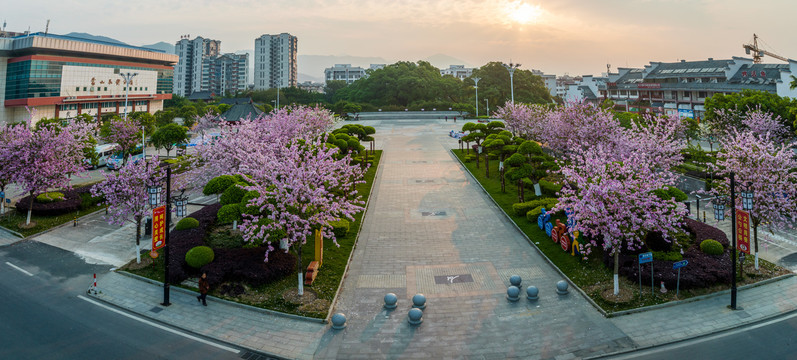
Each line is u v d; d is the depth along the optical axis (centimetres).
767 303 2075
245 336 1889
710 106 5631
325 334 1902
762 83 7206
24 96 8719
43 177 3191
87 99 9912
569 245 2655
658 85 9375
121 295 2245
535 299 2147
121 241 3016
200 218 3162
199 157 3875
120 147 5969
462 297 2209
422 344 1819
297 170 2188
